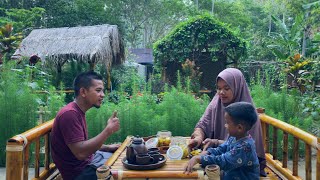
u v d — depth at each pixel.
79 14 21.20
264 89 7.02
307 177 2.80
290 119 5.85
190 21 12.47
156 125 5.15
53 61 11.70
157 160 2.57
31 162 4.98
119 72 14.43
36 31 13.18
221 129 3.25
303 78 8.25
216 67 12.84
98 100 2.83
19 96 5.04
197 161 2.39
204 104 5.76
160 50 12.68
